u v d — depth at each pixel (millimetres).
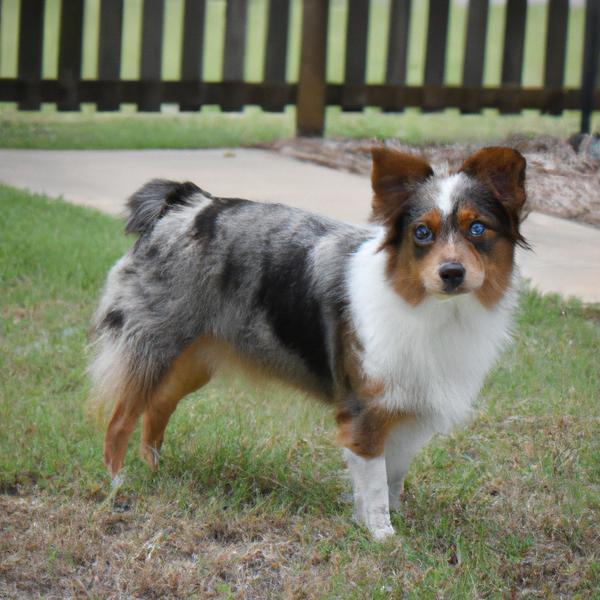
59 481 6770
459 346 6012
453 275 5504
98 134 17312
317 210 12422
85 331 9141
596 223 12555
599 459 7215
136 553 6004
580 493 6734
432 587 5711
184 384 6852
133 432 7504
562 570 5961
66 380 8242
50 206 12336
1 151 15492
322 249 6352
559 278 10641
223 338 6637
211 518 6395
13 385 8070
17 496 6699
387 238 5895
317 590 5664
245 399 8055
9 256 10734
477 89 17188
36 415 7566
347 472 7078
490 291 5887
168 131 17812
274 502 6660
